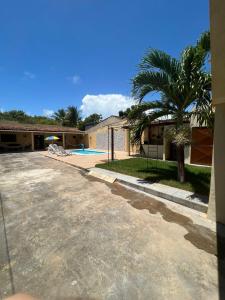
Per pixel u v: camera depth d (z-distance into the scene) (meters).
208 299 2.04
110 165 10.48
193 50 5.12
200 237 3.32
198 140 9.80
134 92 6.19
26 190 6.25
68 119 41.19
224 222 3.80
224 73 2.96
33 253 2.88
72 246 3.06
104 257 2.78
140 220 4.02
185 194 5.37
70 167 10.88
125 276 2.39
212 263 2.63
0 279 2.34
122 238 3.30
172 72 5.75
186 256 2.79
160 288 2.20
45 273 2.45
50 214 4.35
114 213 4.40
